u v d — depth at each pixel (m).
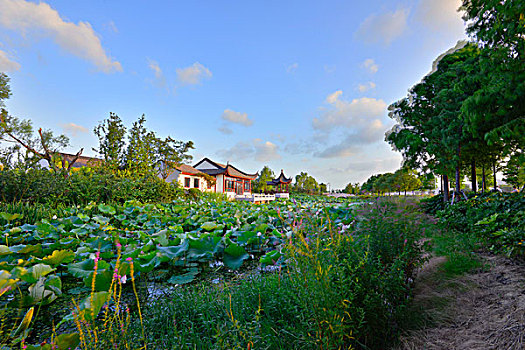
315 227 2.22
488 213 5.12
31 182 8.77
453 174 9.69
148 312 2.42
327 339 1.50
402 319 2.04
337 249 1.95
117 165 16.83
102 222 6.54
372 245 2.46
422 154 10.24
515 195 5.57
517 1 3.07
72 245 4.22
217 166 30.45
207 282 3.34
